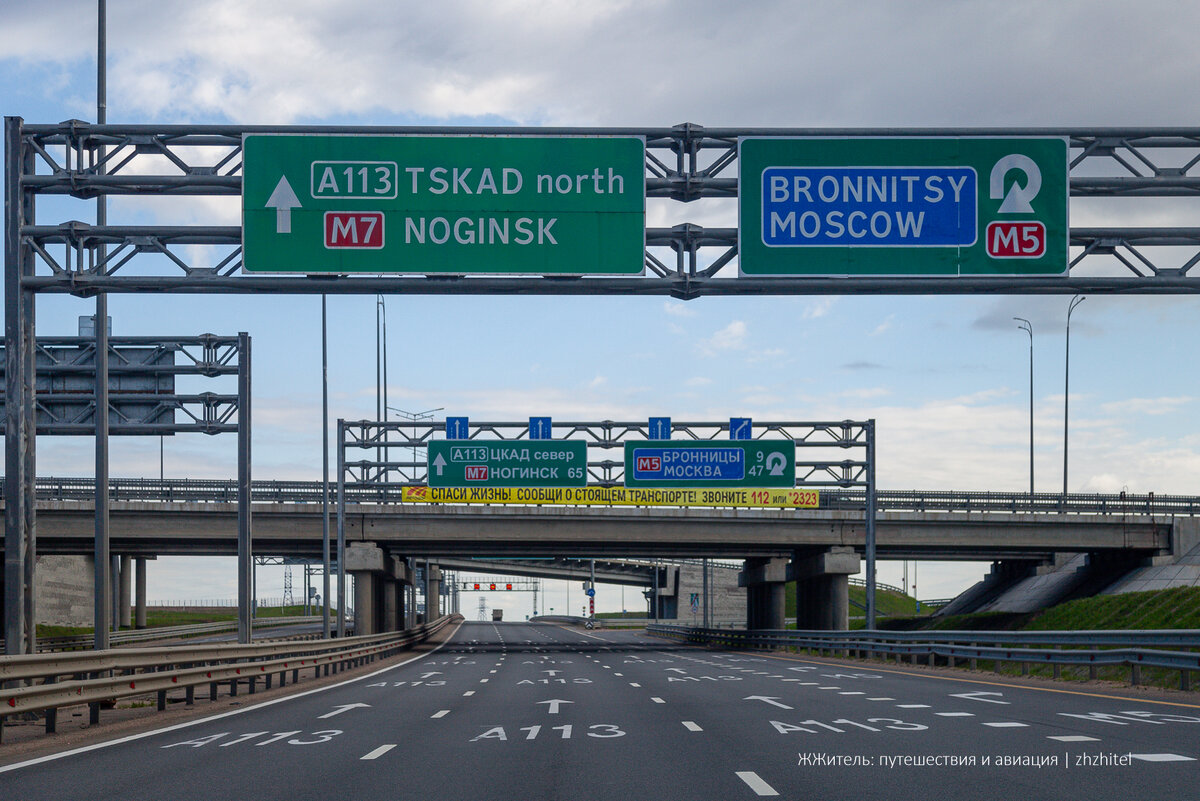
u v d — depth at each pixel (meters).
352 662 40.44
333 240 20.67
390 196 20.75
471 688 27.31
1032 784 10.64
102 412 23.58
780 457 54.44
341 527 56.22
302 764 12.59
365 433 56.78
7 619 20.23
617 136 21.00
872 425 53.50
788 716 18.17
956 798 9.93
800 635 55.34
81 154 20.91
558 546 69.81
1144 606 51.09
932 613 89.62
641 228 20.91
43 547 66.25
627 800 10.01
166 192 21.08
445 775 11.63
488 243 20.75
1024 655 29.45
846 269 20.95
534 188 20.88
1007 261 21.06
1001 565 84.12
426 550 72.88
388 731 16.27
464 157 20.84
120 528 61.56
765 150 21.06
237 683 27.27
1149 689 23.39
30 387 20.70
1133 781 10.77
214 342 35.94
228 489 62.31
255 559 123.38
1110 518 64.44
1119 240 21.77
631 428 55.59
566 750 13.69
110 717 19.14
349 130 20.78
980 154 21.20
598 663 44.47
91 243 21.30
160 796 10.44
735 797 10.11
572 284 20.83
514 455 56.06
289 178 20.77
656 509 65.56
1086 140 21.59
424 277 20.69
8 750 14.33
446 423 56.38
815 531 65.69
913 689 24.94
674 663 43.66
